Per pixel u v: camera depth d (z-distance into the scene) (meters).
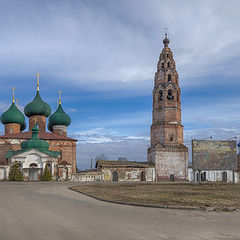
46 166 60.62
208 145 53.25
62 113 80.75
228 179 72.94
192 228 10.86
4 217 12.98
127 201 19.48
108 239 9.00
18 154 61.25
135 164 71.56
